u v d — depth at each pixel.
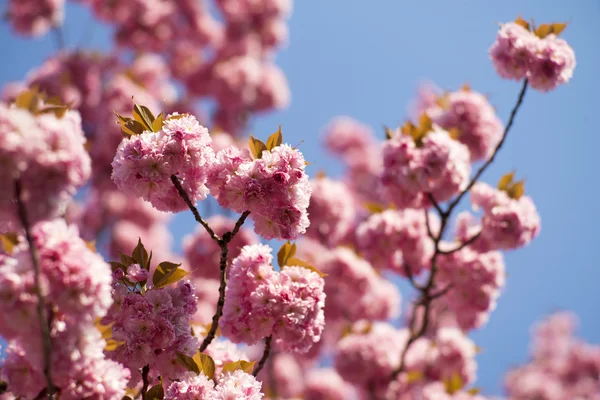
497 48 5.61
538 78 5.53
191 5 14.86
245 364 3.57
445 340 8.14
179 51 14.48
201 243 9.42
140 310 3.31
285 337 3.61
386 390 8.03
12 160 2.43
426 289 6.40
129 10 13.42
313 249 9.38
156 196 3.40
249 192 3.28
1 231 2.80
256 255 3.64
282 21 15.46
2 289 2.57
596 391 14.54
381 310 9.34
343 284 8.71
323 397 10.23
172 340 3.31
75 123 2.82
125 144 3.32
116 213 11.62
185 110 13.41
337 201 9.51
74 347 2.72
